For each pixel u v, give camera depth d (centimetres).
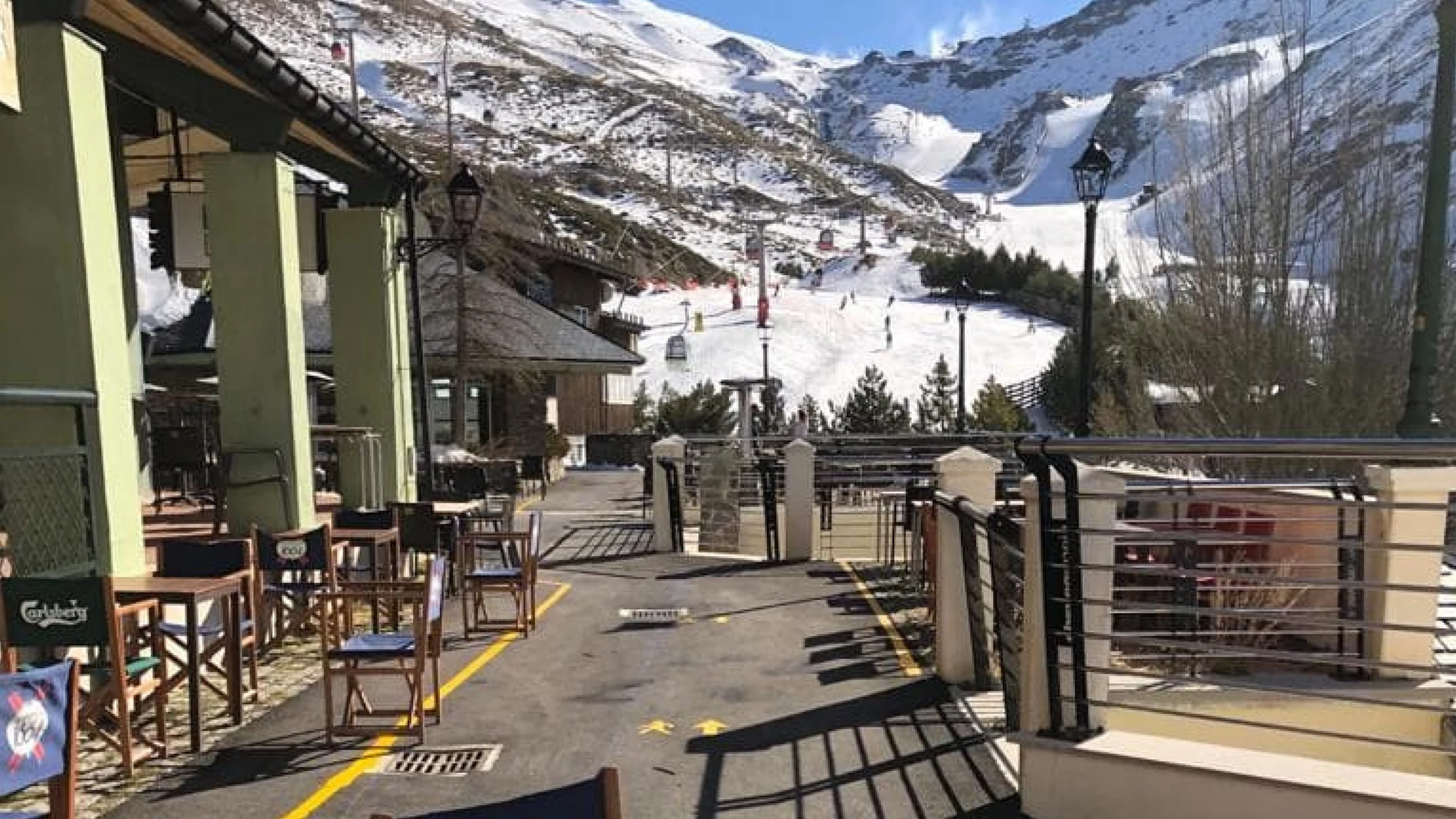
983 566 646
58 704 340
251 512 788
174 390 1580
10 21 507
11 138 527
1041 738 422
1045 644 430
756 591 920
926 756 483
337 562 798
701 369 6325
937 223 17062
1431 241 838
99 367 536
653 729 525
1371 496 595
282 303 789
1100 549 437
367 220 1040
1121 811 406
